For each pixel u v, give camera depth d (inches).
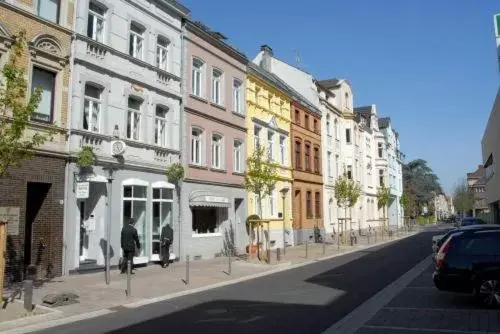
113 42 757.9
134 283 605.3
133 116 804.6
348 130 2026.3
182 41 935.7
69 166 661.3
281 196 1349.7
